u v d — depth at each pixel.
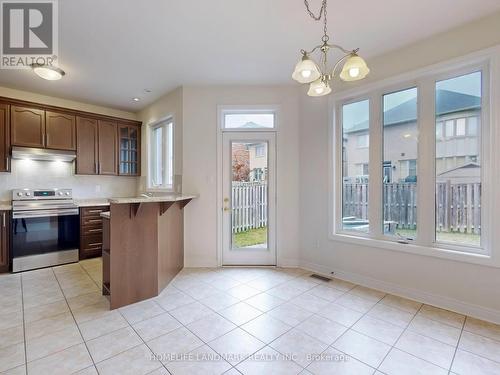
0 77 3.34
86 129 4.20
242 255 3.67
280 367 1.66
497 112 2.16
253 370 1.63
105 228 2.74
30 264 3.51
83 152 4.16
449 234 2.48
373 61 2.88
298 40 2.55
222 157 3.65
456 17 2.20
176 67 3.10
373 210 2.96
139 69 3.15
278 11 2.12
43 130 3.78
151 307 2.45
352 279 3.08
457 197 2.44
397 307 2.45
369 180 2.99
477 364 1.69
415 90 2.68
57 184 4.17
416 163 2.66
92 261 3.94
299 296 2.69
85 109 4.41
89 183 4.51
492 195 2.20
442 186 2.52
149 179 4.60
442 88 2.51
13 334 2.01
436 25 2.31
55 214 3.71
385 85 2.80
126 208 2.50
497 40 2.16
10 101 3.51
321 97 3.34
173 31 2.39
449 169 2.48
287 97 3.58
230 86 3.61
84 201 4.30
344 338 1.97
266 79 3.43
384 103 2.89
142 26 2.32
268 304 2.51
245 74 3.29
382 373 1.61
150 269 2.66
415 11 2.12
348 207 3.22
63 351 1.80
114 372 1.61
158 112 4.23
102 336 1.99
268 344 1.89
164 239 2.91
